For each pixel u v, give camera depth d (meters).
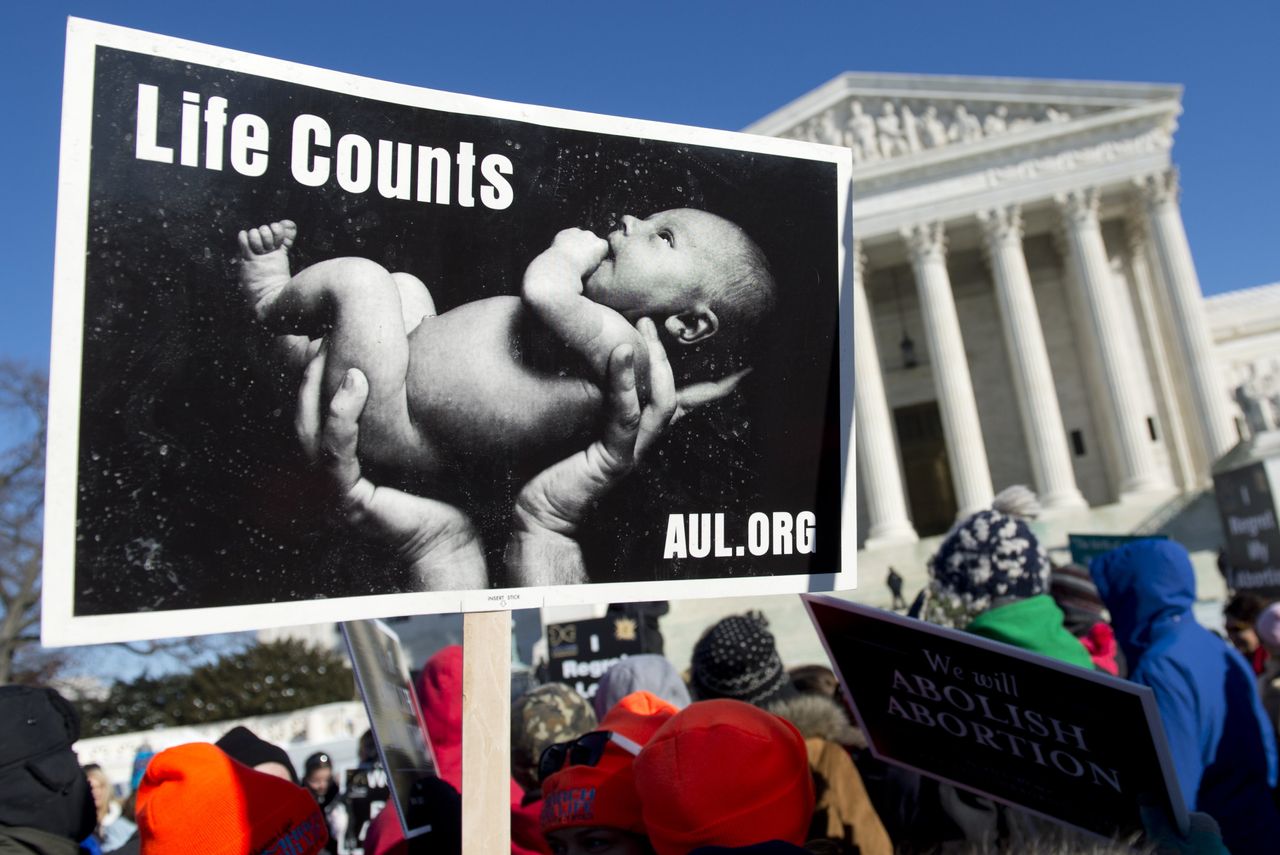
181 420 2.72
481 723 2.88
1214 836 3.07
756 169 3.56
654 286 3.35
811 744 4.21
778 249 3.54
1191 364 41.38
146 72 2.79
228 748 4.36
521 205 3.21
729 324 3.43
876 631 3.58
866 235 45.97
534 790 4.55
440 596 2.96
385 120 3.07
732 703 3.00
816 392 3.53
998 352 48.94
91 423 2.62
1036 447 42.09
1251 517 16.78
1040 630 4.11
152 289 2.72
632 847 3.21
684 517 3.29
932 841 4.15
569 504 3.15
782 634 31.98
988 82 45.22
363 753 9.31
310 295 2.91
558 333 3.19
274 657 42.59
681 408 3.34
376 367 2.95
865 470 43.91
